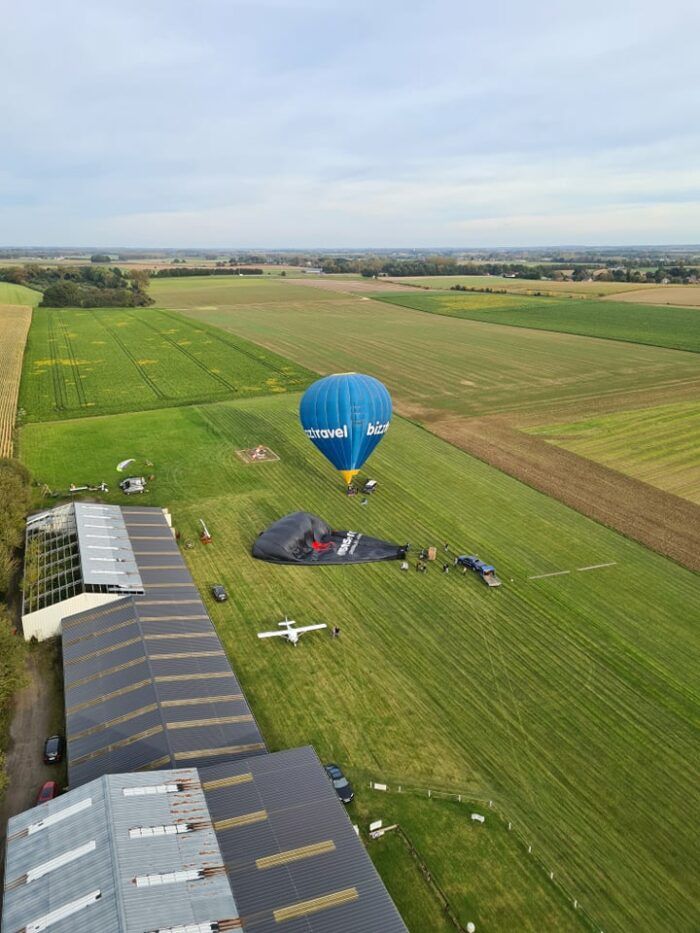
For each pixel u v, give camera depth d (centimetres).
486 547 4953
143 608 3909
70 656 3506
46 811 2477
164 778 2633
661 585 4475
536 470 6469
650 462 6706
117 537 4712
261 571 4594
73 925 2052
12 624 3953
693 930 2331
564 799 2838
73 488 5828
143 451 6919
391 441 7250
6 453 6812
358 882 2320
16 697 3384
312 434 5438
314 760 2839
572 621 4059
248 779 2697
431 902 2409
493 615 4109
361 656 3719
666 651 3803
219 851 2352
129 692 3219
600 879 2503
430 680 3538
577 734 3188
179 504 5653
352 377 5344
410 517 5428
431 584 4444
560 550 4922
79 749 2891
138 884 2175
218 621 4012
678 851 2619
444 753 3064
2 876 2464
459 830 2691
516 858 2580
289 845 2428
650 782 2930
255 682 3503
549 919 2361
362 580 4488
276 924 2145
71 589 3969
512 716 3294
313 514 5400
